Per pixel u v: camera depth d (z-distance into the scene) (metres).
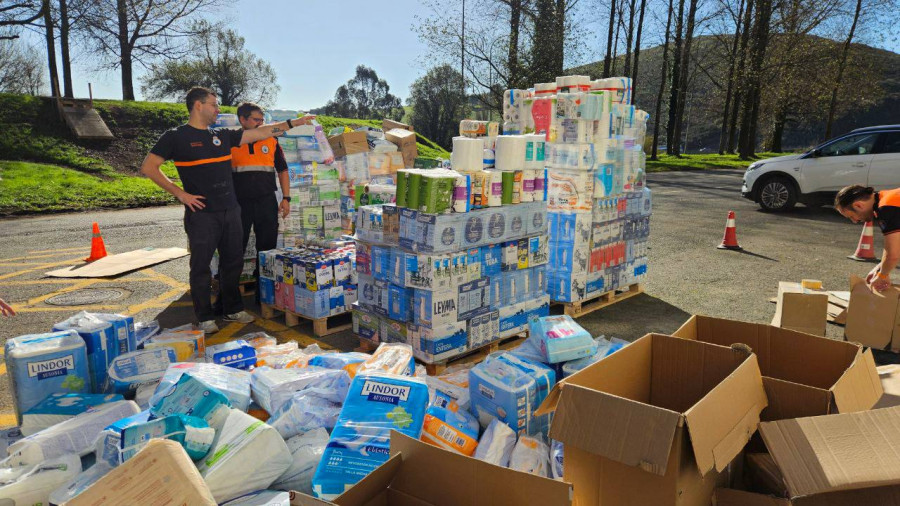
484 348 4.69
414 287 4.20
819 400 2.11
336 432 2.46
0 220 11.64
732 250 8.49
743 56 33.12
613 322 5.40
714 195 15.66
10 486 2.25
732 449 1.90
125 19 26.72
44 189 14.27
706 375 2.42
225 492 2.23
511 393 2.91
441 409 2.88
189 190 4.89
